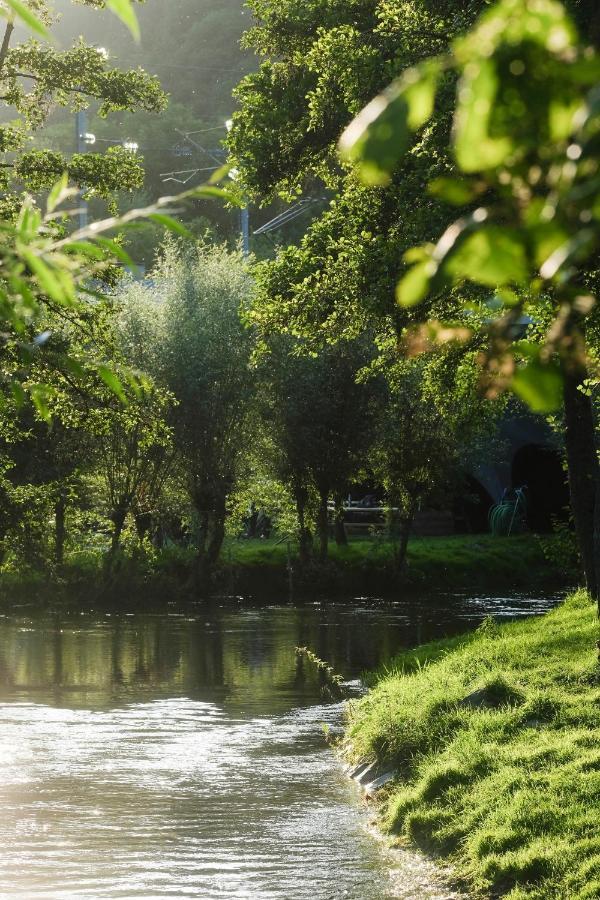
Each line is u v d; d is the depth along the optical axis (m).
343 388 54.72
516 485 73.38
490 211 1.77
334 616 45.66
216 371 53.12
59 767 18.61
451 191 1.82
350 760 18.56
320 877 12.34
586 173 1.66
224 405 53.88
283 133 28.89
